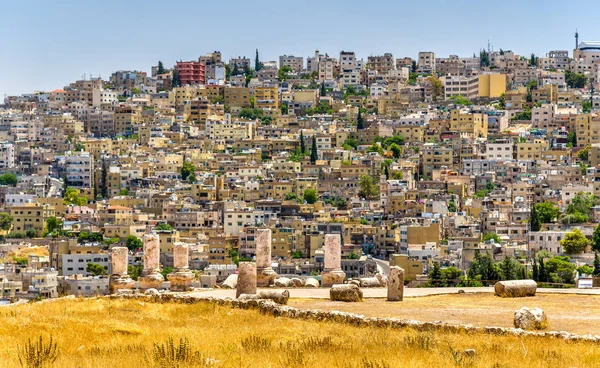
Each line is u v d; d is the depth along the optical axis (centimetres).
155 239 14775
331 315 11844
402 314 11919
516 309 12125
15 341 10994
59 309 12862
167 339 11081
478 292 13575
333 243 14825
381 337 10844
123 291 14075
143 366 9838
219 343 10838
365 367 9619
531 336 10750
